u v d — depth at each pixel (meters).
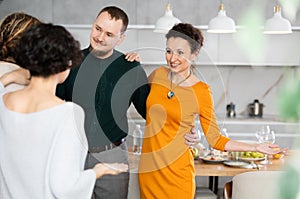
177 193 1.50
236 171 2.34
